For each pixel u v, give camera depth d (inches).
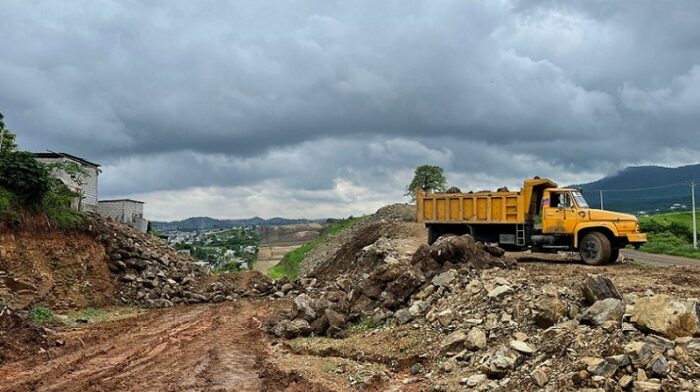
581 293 444.8
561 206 867.4
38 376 450.6
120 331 698.8
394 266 646.5
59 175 1334.9
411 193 2393.0
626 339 345.1
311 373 453.4
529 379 342.0
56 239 896.3
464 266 639.8
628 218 821.9
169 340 638.5
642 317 349.4
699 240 1979.6
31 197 852.6
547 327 419.5
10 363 491.5
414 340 486.3
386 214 1931.6
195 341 634.8
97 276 991.6
